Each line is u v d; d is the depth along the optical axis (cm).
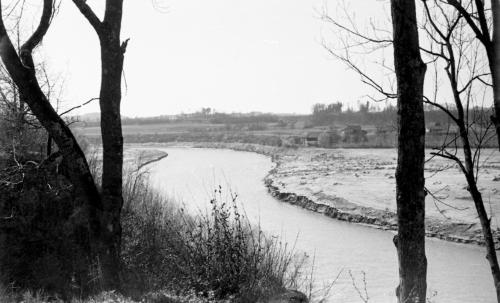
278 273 1009
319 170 4181
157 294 798
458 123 648
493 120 583
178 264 922
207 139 10794
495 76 577
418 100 618
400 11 612
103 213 838
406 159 623
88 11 806
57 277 977
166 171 4500
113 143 838
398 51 618
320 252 1744
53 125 813
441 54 648
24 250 1048
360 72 681
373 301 1205
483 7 591
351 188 2992
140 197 1511
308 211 2625
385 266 1574
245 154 7550
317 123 13600
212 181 3725
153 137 11688
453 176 3200
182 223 1308
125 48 847
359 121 12838
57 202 1152
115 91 835
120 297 762
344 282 1380
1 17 770
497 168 3522
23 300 826
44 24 812
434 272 1537
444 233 1992
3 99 1182
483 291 1343
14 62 779
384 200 2586
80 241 1130
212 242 974
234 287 867
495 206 2200
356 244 1883
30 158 1200
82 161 834
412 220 623
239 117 19988
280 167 4762
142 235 1095
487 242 634
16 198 1104
